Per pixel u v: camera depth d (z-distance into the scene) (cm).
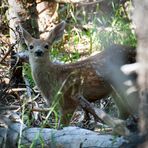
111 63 1191
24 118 1116
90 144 891
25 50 1443
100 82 1228
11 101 1272
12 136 944
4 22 1691
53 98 1264
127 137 852
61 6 1805
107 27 1605
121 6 1644
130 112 1158
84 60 1266
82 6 1733
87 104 1091
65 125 1201
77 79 1245
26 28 1552
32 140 937
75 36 1616
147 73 619
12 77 1330
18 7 1545
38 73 1290
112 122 913
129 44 1455
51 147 917
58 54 1507
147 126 645
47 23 1745
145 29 609
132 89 1098
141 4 609
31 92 1327
